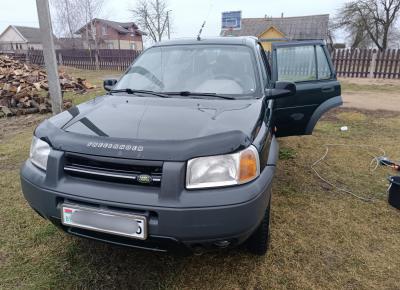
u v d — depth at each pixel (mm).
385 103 9219
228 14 15344
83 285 2201
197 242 1812
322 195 3535
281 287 2219
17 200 3328
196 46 3262
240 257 2510
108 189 1875
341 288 2215
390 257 2535
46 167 2031
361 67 15547
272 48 4145
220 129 2006
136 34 58250
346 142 5434
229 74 2932
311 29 33938
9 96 7691
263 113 2463
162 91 2867
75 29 30625
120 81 3174
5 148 4922
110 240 1961
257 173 1974
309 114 4059
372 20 33750
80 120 2234
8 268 2350
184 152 1814
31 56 21219
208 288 2205
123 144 1885
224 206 1773
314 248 2625
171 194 1778
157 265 2414
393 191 3266
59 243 2648
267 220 2346
